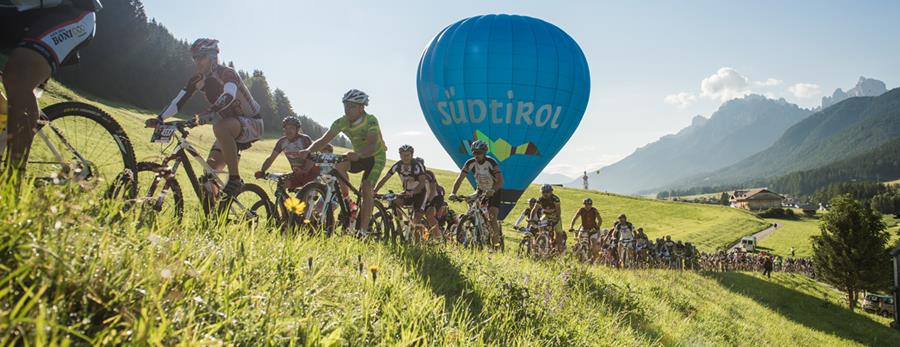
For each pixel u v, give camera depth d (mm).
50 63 3477
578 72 21812
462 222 10594
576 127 22484
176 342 1743
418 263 5316
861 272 43375
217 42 5445
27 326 1487
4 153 3152
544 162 22141
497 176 10703
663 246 23859
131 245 2236
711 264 35625
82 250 2006
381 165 7605
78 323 1688
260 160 51938
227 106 5289
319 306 2713
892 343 24641
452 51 21750
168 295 2023
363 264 4125
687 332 8469
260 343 2041
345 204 7254
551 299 5449
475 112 21484
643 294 10086
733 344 10141
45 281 1718
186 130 5121
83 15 3723
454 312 3576
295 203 3883
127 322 1757
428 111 23031
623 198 84312
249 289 2482
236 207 5398
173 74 110188
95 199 2471
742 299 20062
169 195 4570
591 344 4809
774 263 56375
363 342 2553
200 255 2562
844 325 25672
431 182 10070
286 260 3027
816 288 47125
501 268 6070
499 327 4023
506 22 21891
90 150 3719
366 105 7258
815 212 162250
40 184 2502
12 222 1818
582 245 15867
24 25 3561
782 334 15211
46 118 3629
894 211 191250
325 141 7148
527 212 13727
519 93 21094
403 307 3324
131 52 104312
